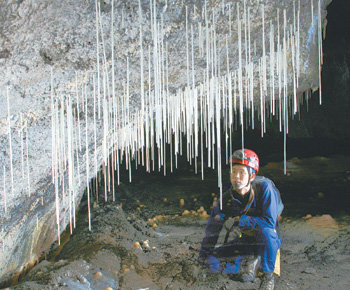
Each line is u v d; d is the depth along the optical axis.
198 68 2.67
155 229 4.33
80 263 3.02
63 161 2.63
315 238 3.82
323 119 9.85
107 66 2.20
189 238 3.94
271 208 2.82
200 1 2.18
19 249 2.83
